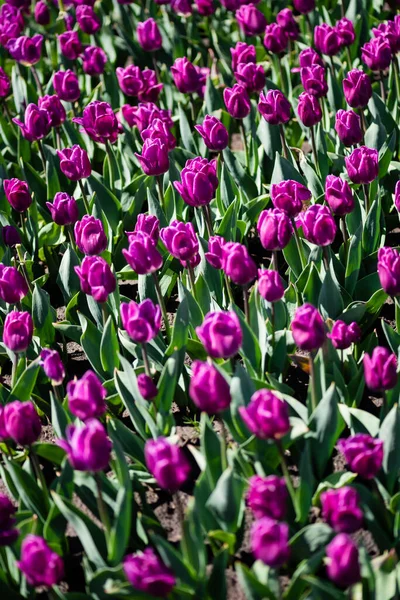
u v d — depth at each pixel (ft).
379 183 17.53
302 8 22.03
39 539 8.71
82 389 9.97
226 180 16.81
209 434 10.64
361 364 13.23
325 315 13.66
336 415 11.00
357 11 23.45
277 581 9.46
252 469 11.25
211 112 20.62
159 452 8.82
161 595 8.37
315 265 14.07
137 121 17.17
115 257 16.92
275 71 22.21
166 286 15.64
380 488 11.00
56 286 17.51
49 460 12.50
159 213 15.94
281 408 9.05
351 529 8.80
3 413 10.35
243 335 12.44
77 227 13.00
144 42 21.25
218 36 23.90
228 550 10.64
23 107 21.43
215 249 12.66
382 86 18.85
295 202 13.66
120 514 9.88
